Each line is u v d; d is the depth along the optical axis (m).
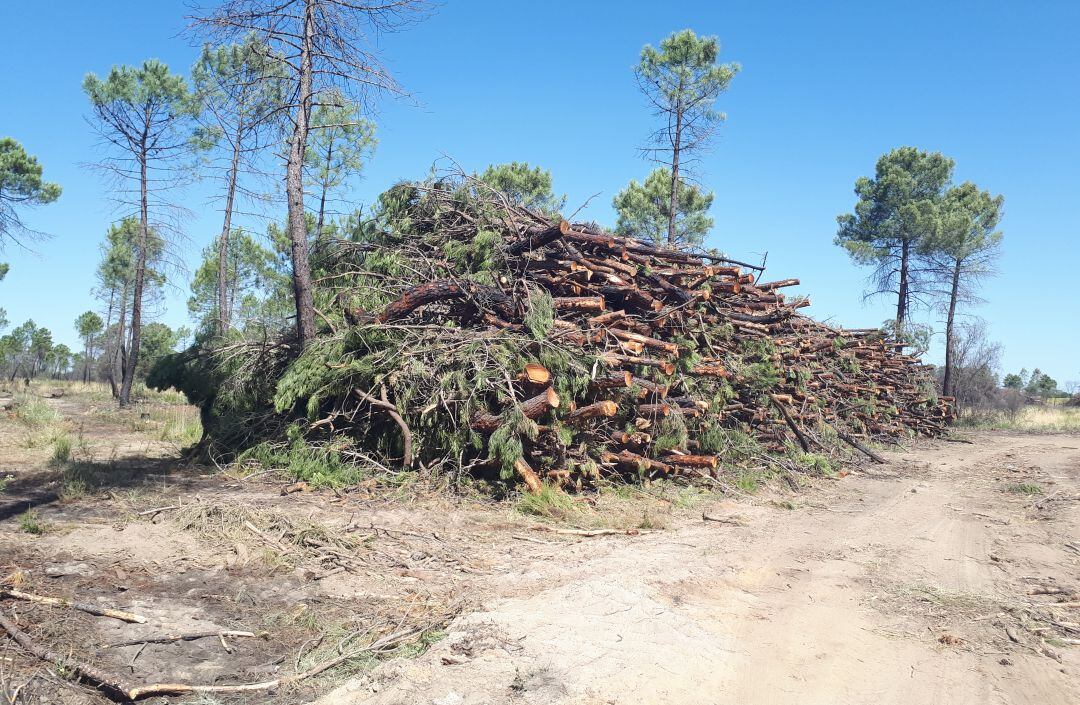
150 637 4.33
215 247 26.83
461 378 8.82
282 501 7.75
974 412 34.91
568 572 5.93
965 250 31.98
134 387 31.55
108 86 21.88
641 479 9.97
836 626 5.02
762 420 13.55
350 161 17.31
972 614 5.37
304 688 3.88
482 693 3.63
